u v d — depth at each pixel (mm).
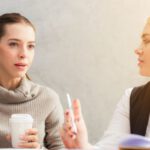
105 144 1531
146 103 1613
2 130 1701
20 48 1708
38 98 1842
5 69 1744
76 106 1178
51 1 2586
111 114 2621
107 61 2627
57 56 2592
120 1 2637
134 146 815
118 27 2635
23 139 1384
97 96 2619
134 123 1633
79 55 2609
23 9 2566
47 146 1867
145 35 1500
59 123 1877
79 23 2609
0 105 1766
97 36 2623
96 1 2621
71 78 2604
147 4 2654
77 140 1149
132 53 2635
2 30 1706
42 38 2580
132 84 2635
